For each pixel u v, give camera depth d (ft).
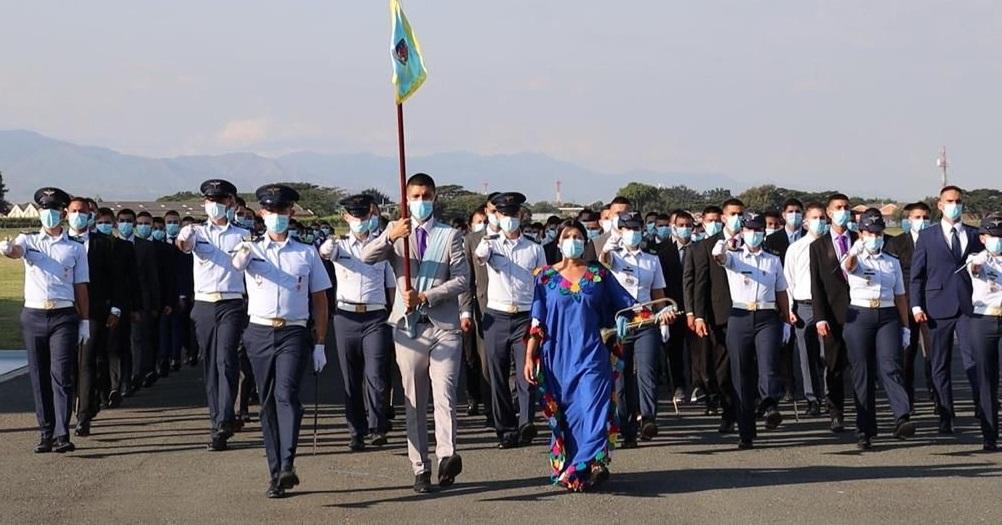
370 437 37.06
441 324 28.66
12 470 31.09
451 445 28.50
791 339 40.55
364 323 34.86
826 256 36.91
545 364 28.84
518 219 35.37
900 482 29.07
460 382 52.65
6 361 57.16
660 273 36.78
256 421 39.96
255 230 45.88
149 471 30.96
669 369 47.24
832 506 26.40
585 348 28.55
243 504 26.89
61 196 34.17
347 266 34.88
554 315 28.73
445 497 27.68
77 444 35.32
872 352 34.04
